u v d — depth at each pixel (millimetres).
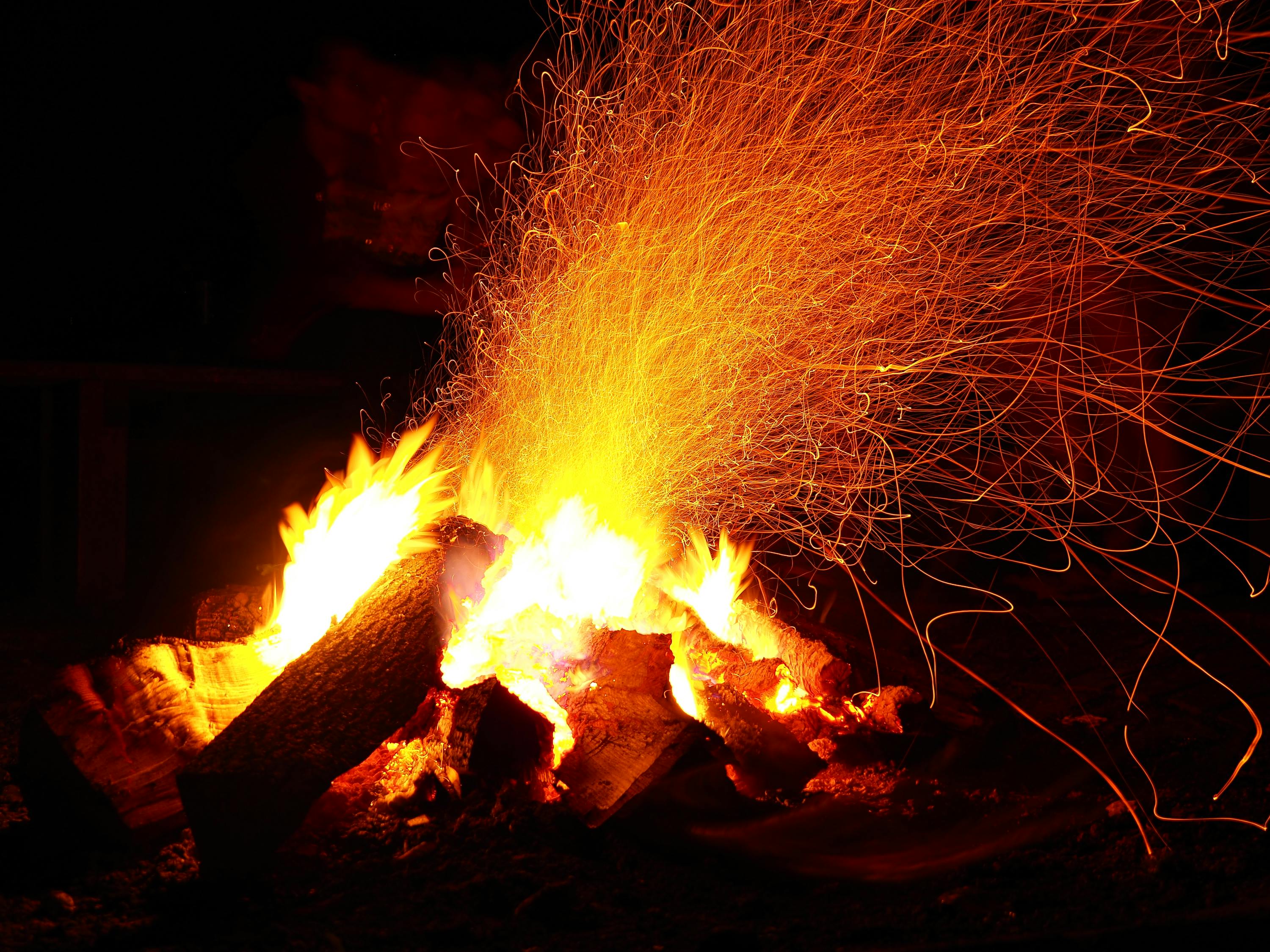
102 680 2936
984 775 3195
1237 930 2039
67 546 5797
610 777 2789
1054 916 2242
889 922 2258
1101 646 4691
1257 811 2838
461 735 2822
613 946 2182
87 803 2668
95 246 7875
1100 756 3367
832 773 3170
